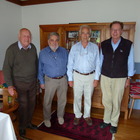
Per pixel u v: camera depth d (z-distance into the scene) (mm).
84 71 1994
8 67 1740
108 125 2246
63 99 2193
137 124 2311
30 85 1907
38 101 3025
